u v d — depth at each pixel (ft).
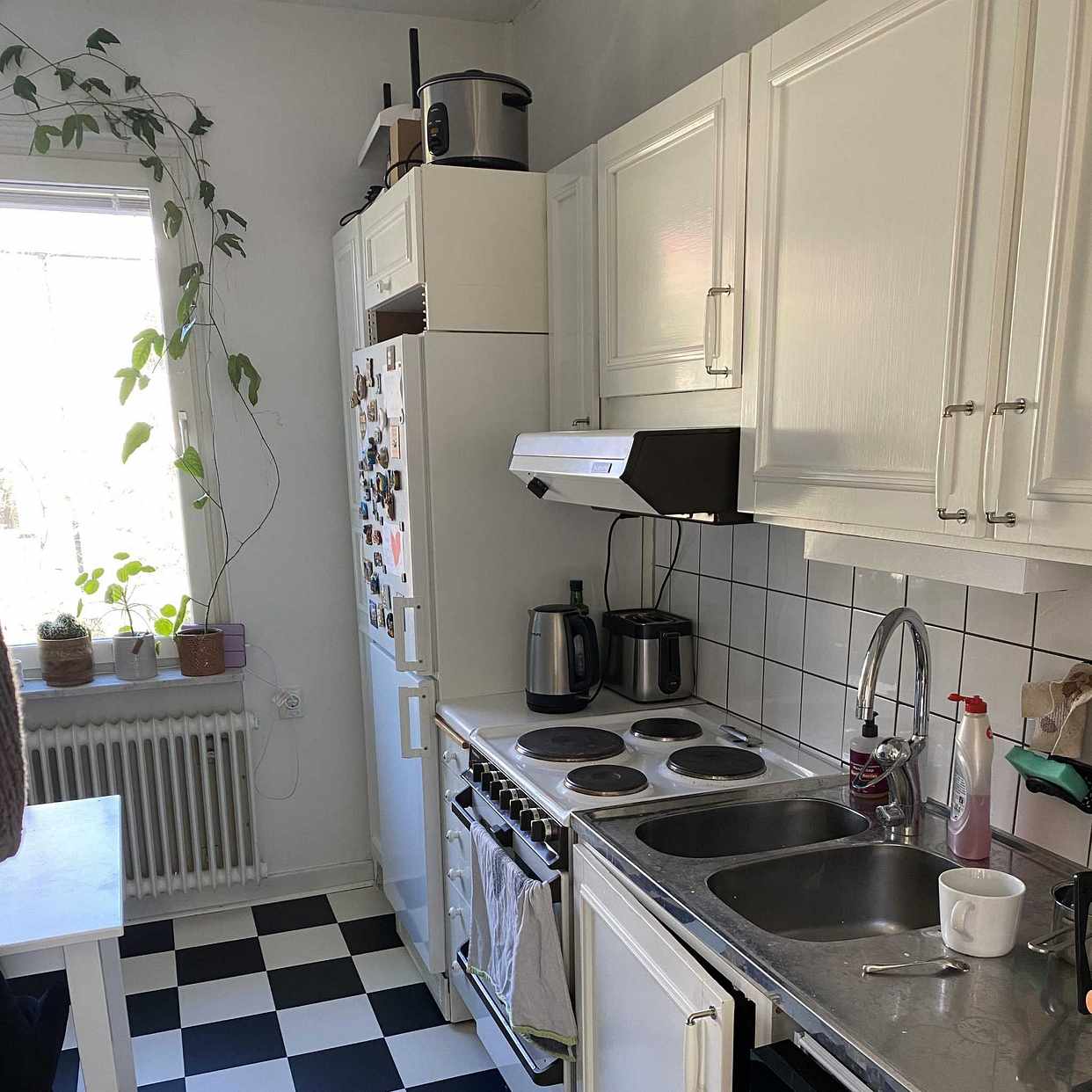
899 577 5.39
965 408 3.47
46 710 9.28
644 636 7.41
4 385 9.14
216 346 9.45
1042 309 3.16
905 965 3.60
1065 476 3.12
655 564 8.11
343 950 9.07
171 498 9.67
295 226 9.56
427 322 7.22
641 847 4.76
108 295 9.33
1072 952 3.64
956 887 3.95
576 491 6.56
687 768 5.82
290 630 10.00
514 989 5.23
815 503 4.43
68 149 8.81
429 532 7.53
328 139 9.56
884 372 3.93
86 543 9.52
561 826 5.27
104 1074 4.87
